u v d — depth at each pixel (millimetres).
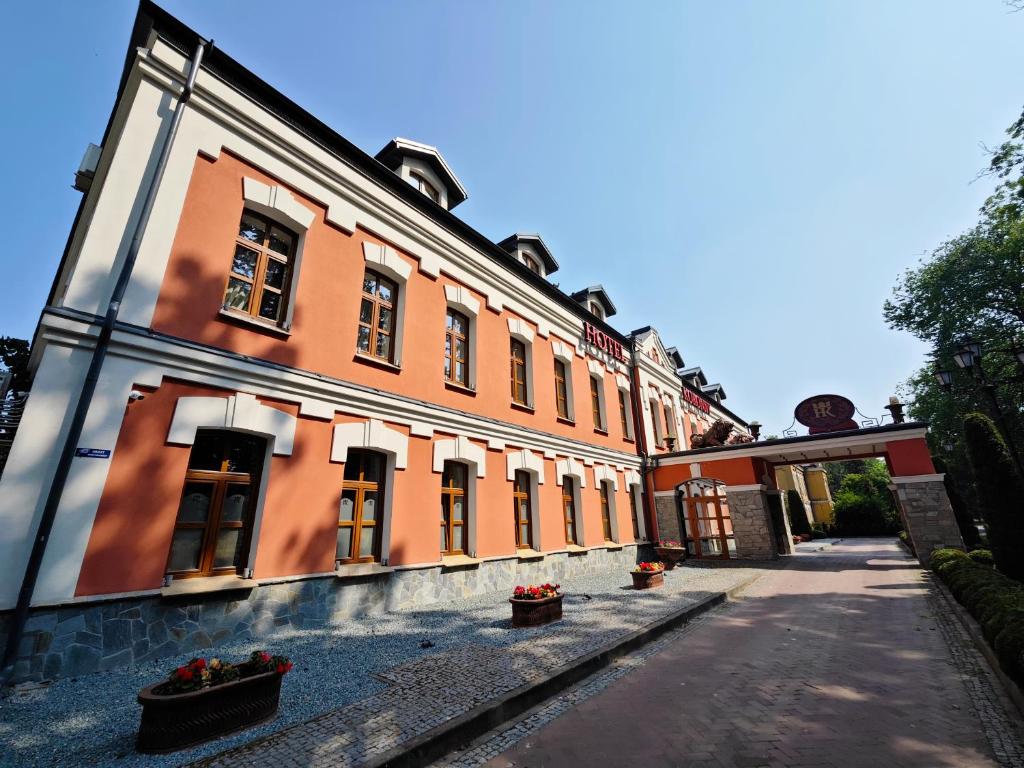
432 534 9703
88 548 5488
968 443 11906
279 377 7656
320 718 4320
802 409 18125
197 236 7137
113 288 6168
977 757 3682
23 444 5289
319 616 7539
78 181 9727
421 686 5074
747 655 6551
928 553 14344
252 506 7262
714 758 3785
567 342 16406
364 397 8883
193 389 6773
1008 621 5473
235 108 7891
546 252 16906
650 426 20750
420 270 10898
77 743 3846
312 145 8984
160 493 6152
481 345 12352
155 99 7039
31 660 4977
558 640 6871
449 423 10688
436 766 3814
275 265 8406
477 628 7664
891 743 3943
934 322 26156
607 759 3834
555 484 13891
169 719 3748
